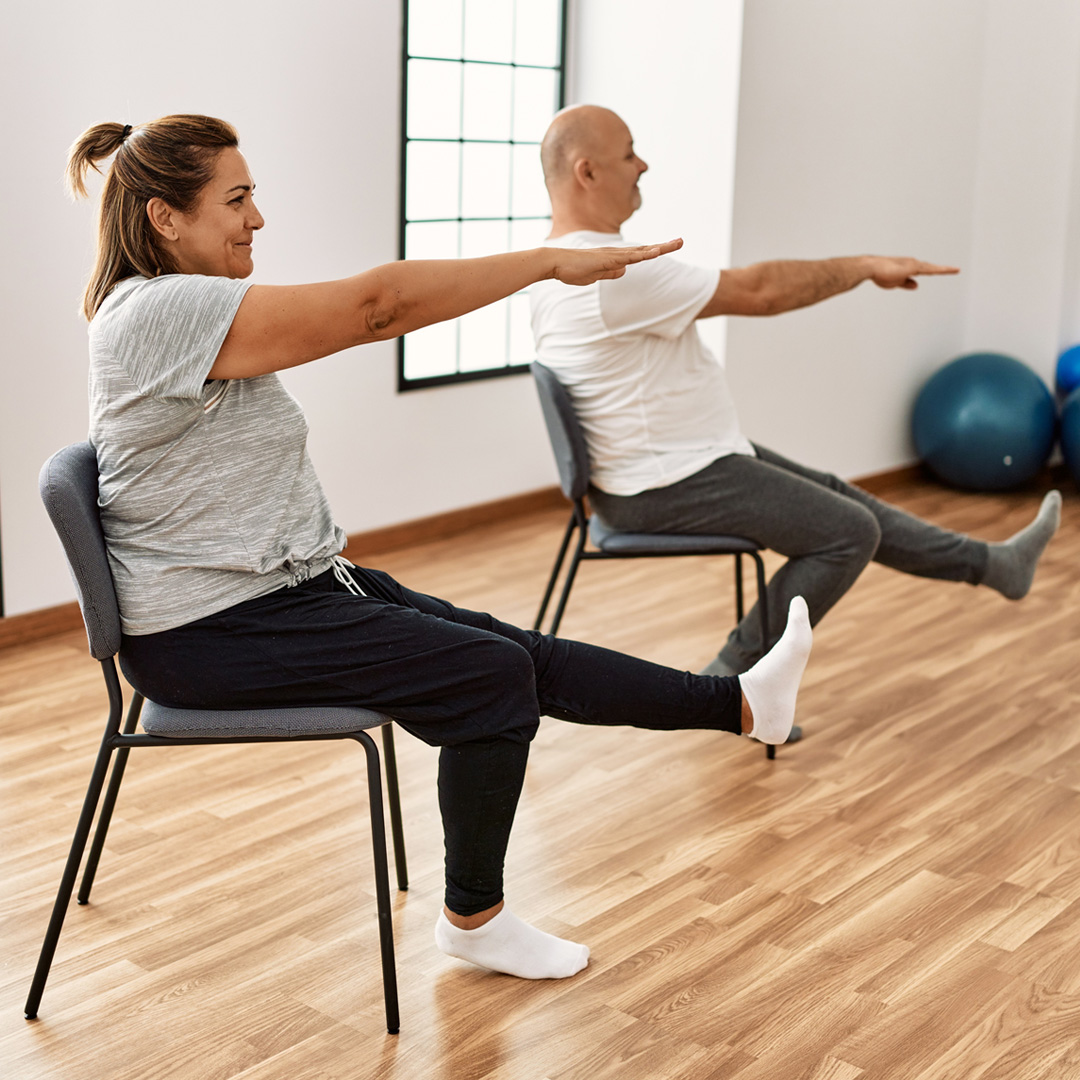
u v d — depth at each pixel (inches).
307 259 150.9
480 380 174.7
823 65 178.2
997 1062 67.0
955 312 214.5
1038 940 78.8
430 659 66.3
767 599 105.9
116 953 76.6
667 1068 66.4
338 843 90.7
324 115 148.9
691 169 174.1
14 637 130.6
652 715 76.6
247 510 66.2
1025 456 195.9
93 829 92.0
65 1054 67.2
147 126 64.9
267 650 66.6
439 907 82.3
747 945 78.1
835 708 116.9
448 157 173.2
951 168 204.5
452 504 175.0
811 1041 68.7
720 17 167.0
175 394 62.1
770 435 186.7
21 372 127.7
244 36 139.4
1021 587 117.1
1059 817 95.7
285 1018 70.5
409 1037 68.9
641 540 106.8
